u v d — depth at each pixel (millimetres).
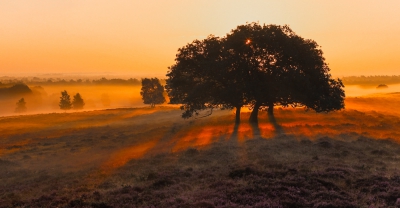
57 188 17281
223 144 28297
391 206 11141
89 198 13836
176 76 43188
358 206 11211
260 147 25109
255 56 39531
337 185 14070
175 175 17656
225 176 16609
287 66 39656
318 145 24844
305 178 15172
